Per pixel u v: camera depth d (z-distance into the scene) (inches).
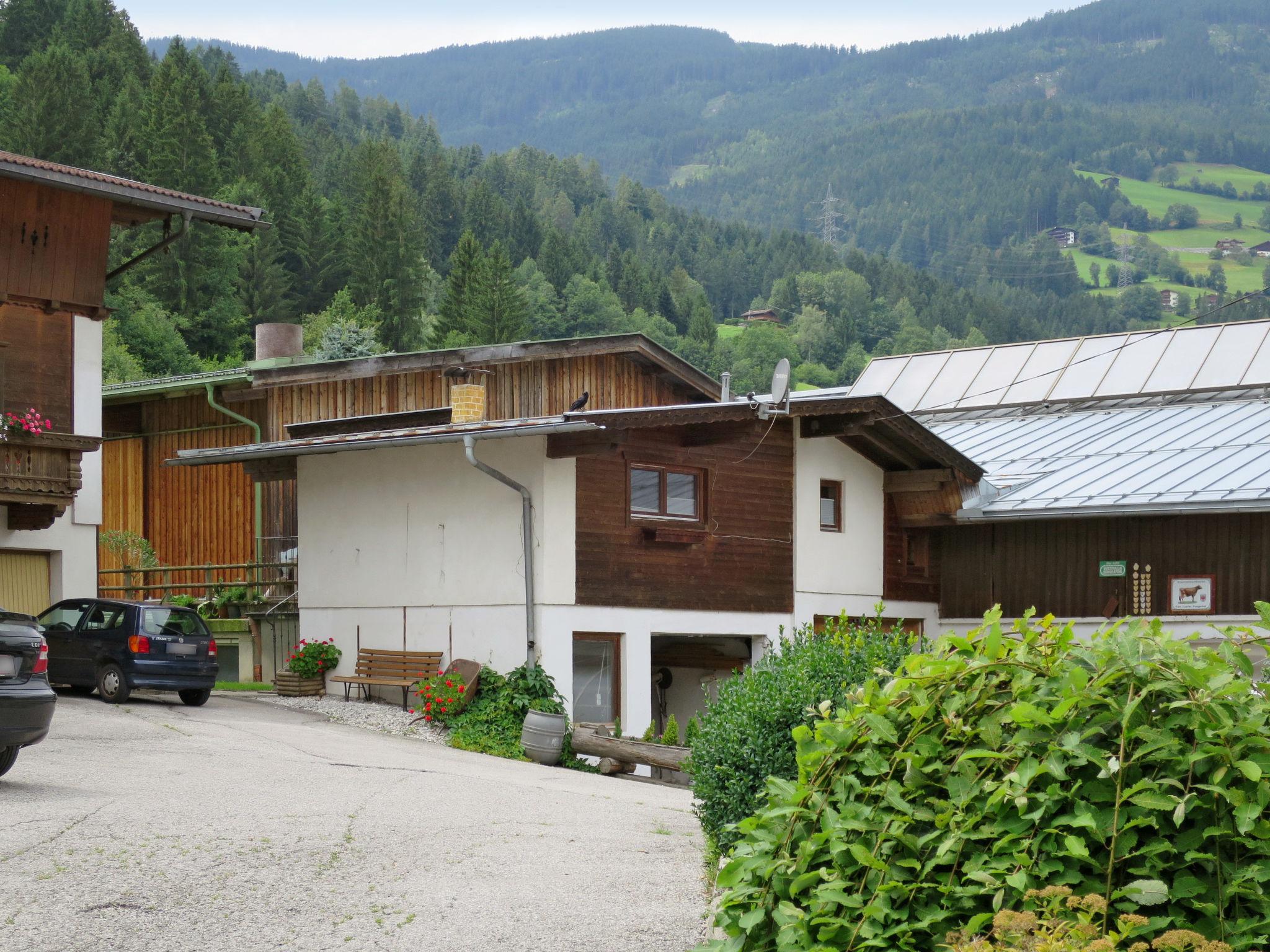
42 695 438.0
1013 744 190.7
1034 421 1088.8
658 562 775.7
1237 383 1037.2
